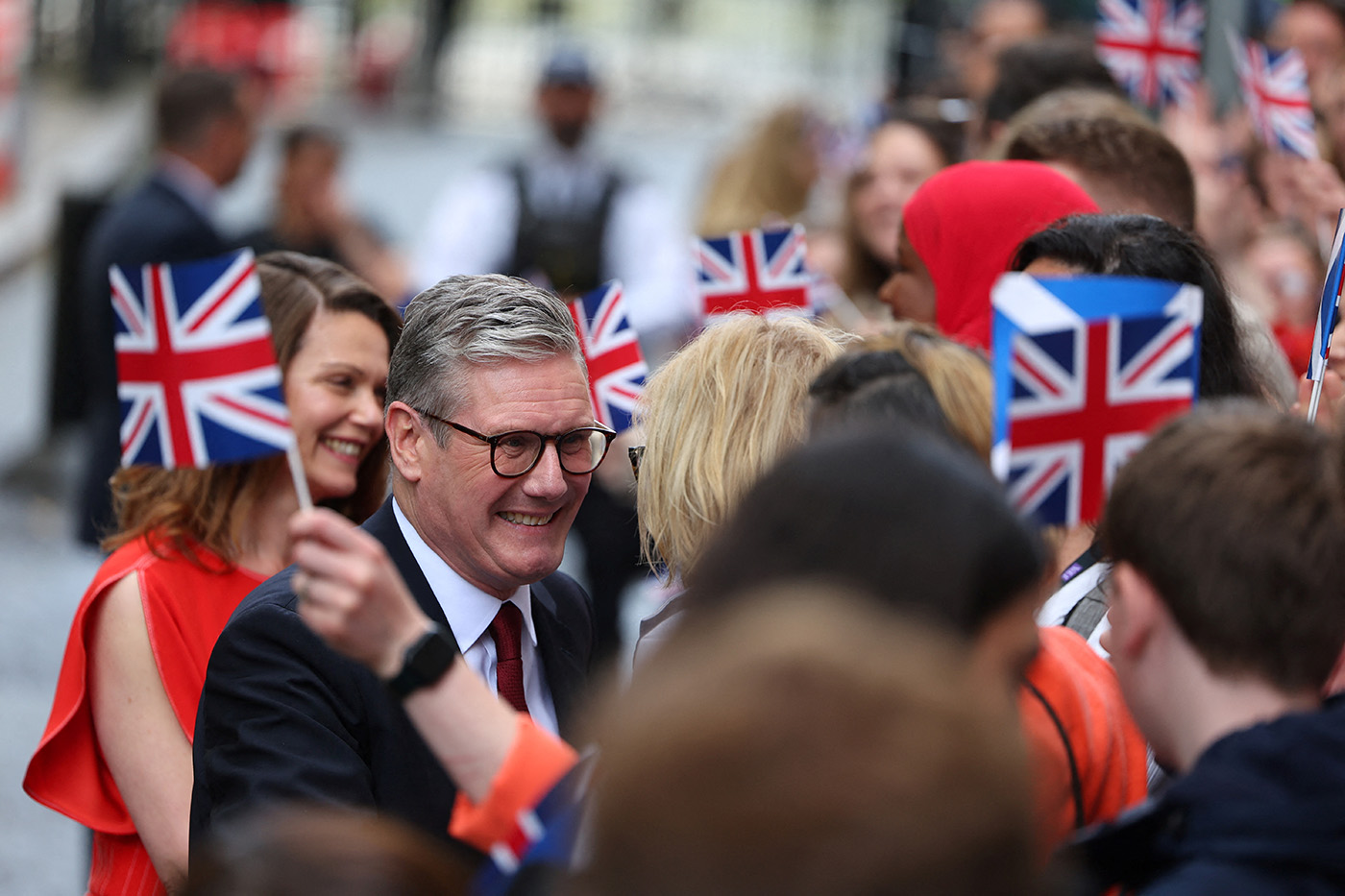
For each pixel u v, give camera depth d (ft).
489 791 10.43
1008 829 6.29
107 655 17.20
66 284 56.44
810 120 39.78
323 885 7.70
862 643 6.57
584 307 19.26
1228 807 9.34
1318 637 9.87
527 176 41.73
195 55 130.52
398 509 15.89
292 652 14.56
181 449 16.37
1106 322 11.79
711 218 39.45
